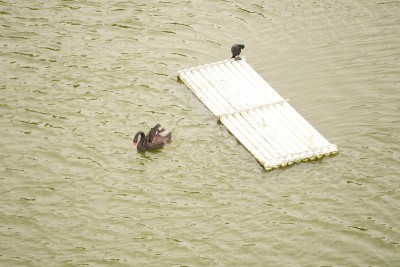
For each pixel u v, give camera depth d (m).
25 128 34.53
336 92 37.03
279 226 28.73
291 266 26.84
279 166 32.06
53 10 44.00
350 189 30.48
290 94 37.19
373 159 32.12
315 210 29.45
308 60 39.78
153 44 41.25
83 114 35.50
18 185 31.05
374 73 38.31
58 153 32.94
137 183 31.28
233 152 33.12
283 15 43.78
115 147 33.38
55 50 40.38
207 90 36.91
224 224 28.94
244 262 27.08
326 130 34.38
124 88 37.53
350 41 41.06
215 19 43.53
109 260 27.36
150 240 28.30
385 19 42.91
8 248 27.88
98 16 43.56
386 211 29.20
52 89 37.28
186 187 31.03
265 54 40.44
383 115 34.97
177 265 27.08
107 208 29.92
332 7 44.34
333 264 26.84
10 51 40.19
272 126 34.38
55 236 28.47
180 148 33.34
